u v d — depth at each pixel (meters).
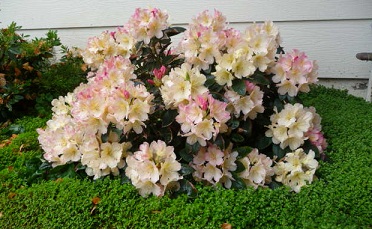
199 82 2.25
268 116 2.62
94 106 2.22
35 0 4.25
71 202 2.14
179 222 1.98
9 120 3.57
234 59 2.31
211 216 2.01
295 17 3.62
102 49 2.81
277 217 2.02
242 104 2.37
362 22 3.49
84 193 2.20
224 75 2.36
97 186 2.26
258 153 2.52
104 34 2.85
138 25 2.52
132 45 2.72
